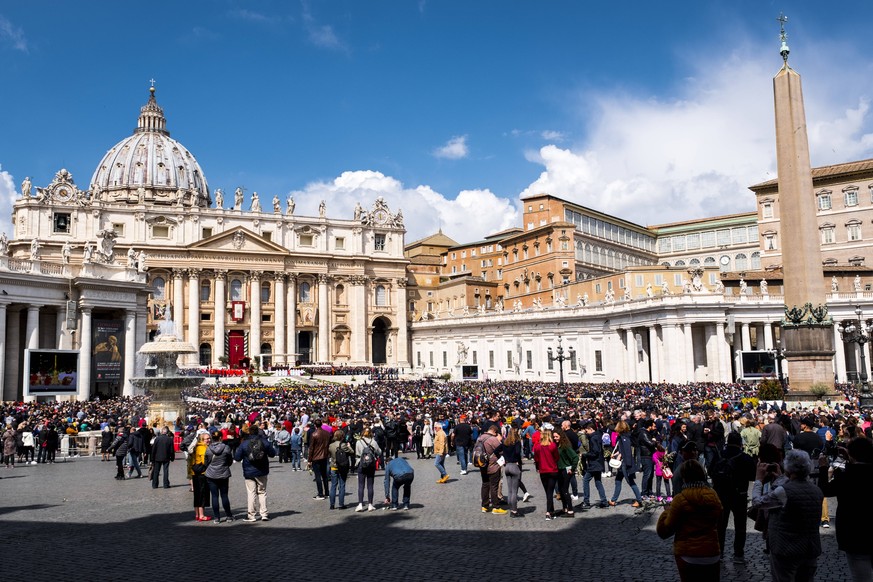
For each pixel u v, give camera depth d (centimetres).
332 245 11862
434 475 2494
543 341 9012
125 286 6062
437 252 14962
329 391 6606
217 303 10825
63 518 1702
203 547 1391
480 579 1153
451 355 11025
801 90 4209
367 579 1161
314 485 2275
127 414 4106
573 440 1831
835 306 7412
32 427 3081
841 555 1276
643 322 7425
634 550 1330
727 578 1162
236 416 3447
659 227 13412
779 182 4266
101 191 14462
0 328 5225
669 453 1769
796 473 912
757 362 5500
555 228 10838
